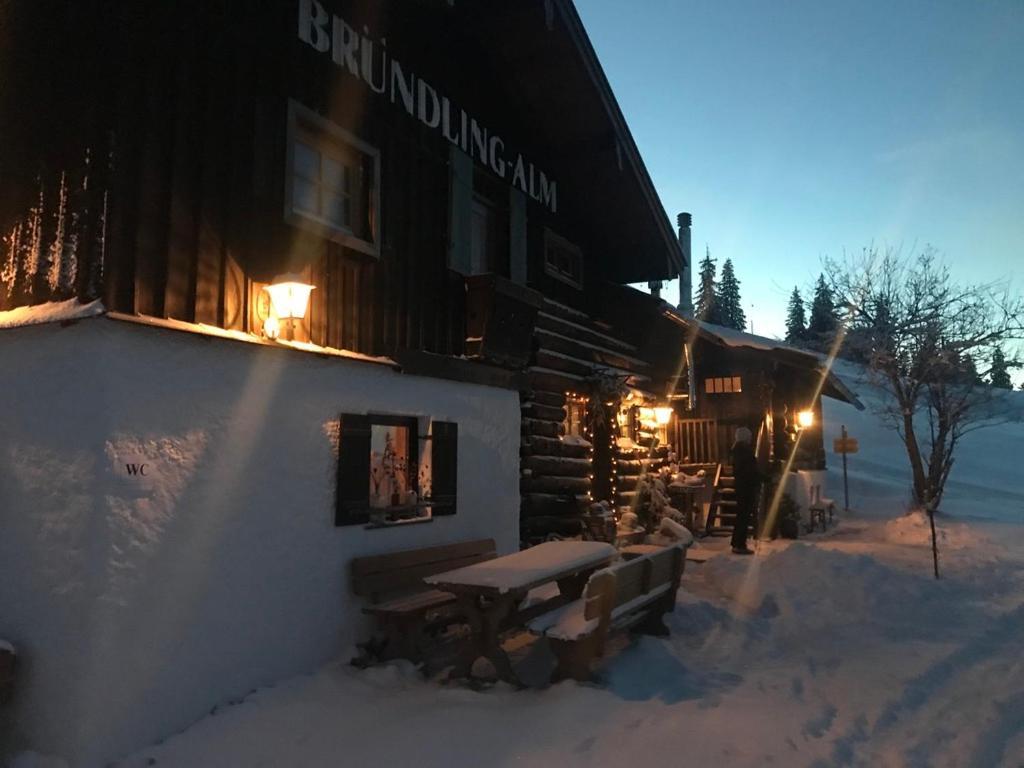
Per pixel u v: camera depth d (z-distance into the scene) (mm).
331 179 6305
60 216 4445
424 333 7102
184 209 4781
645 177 10352
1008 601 7871
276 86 5578
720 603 7734
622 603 5391
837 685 5184
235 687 4863
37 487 4301
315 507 5574
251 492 5062
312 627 5480
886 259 20125
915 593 7898
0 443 4457
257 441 5137
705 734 4109
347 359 5910
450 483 7047
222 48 5156
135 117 4523
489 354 7676
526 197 9328
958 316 18234
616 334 12438
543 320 9688
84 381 4223
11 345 4500
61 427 4266
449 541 7043
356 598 5898
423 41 7449
